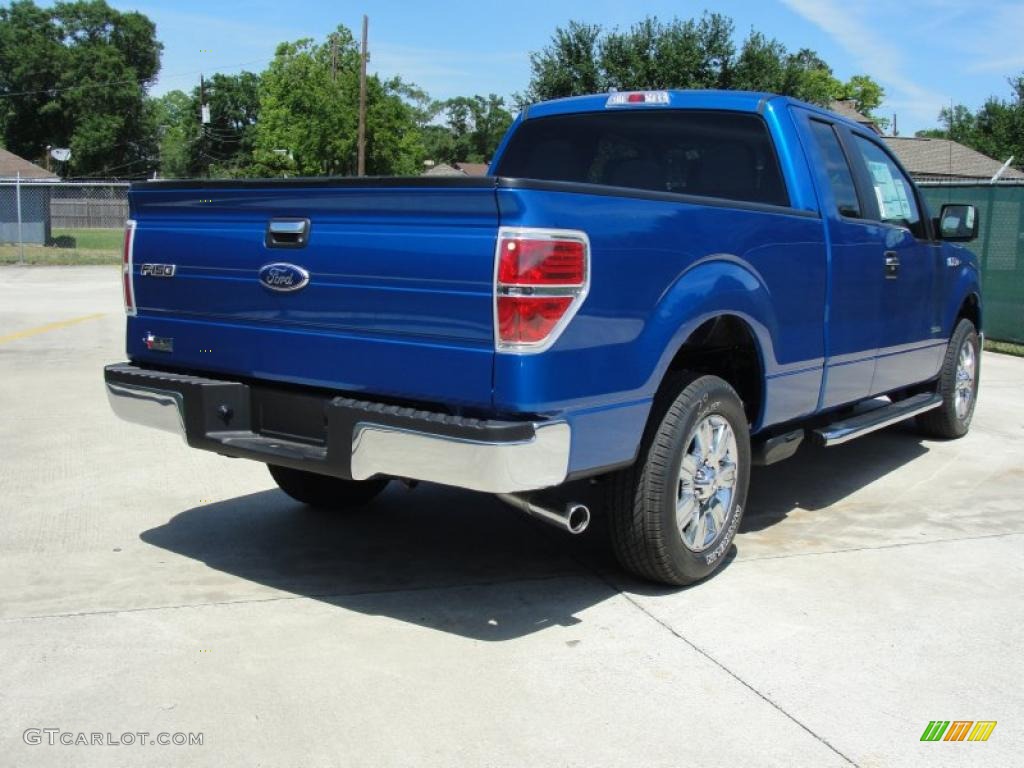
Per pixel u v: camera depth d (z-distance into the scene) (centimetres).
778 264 456
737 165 520
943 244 662
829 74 5788
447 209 344
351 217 370
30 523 507
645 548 411
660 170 548
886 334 579
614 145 567
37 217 3788
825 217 502
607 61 3172
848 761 303
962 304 705
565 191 344
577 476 363
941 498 592
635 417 381
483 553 480
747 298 430
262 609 406
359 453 364
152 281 438
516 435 335
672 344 389
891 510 565
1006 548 500
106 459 635
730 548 484
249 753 299
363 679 347
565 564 466
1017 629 401
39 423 729
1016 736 319
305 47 5956
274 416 409
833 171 536
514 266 331
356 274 368
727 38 3170
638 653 371
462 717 323
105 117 8694
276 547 482
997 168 4416
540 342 337
